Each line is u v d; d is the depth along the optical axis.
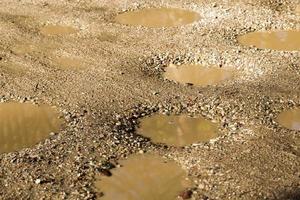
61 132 10.49
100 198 8.55
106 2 18.02
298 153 9.43
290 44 14.55
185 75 12.96
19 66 13.67
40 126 10.85
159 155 9.60
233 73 12.98
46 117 11.18
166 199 8.49
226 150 9.62
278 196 8.34
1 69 13.53
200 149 9.72
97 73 13.07
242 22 15.98
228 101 11.36
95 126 10.59
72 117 11.02
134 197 8.56
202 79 12.76
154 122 10.76
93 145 9.94
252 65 13.20
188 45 14.42
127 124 10.67
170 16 16.73
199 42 14.58
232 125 10.46
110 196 8.59
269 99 11.41
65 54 14.27
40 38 15.42
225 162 9.23
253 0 17.61
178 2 17.75
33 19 16.83
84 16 16.88
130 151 9.73
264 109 10.99
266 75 12.64
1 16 17.11
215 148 9.71
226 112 10.94
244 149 9.61
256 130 10.23
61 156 9.66
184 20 16.41
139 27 15.91
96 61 13.74
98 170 9.20
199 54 13.88
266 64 13.17
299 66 13.01
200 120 10.76
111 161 9.46
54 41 15.17
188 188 8.68
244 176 8.84
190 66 13.43
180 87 12.23
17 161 9.59
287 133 10.11
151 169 9.22
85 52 14.31
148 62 13.59
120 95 11.88
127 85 12.35
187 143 10.01
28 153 9.84
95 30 15.82
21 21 16.70
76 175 9.10
